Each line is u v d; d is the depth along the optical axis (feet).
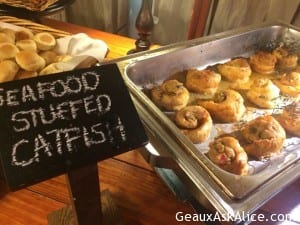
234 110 2.74
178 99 2.75
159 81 3.05
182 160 1.93
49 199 2.37
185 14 4.62
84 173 1.71
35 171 1.44
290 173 1.98
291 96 3.08
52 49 3.07
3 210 2.26
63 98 1.66
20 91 1.63
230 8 4.33
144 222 2.30
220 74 3.24
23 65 2.76
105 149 1.58
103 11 4.86
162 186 2.54
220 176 1.83
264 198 1.76
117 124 1.66
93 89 1.73
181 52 3.00
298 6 4.16
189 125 2.51
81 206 1.88
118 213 2.32
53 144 1.53
